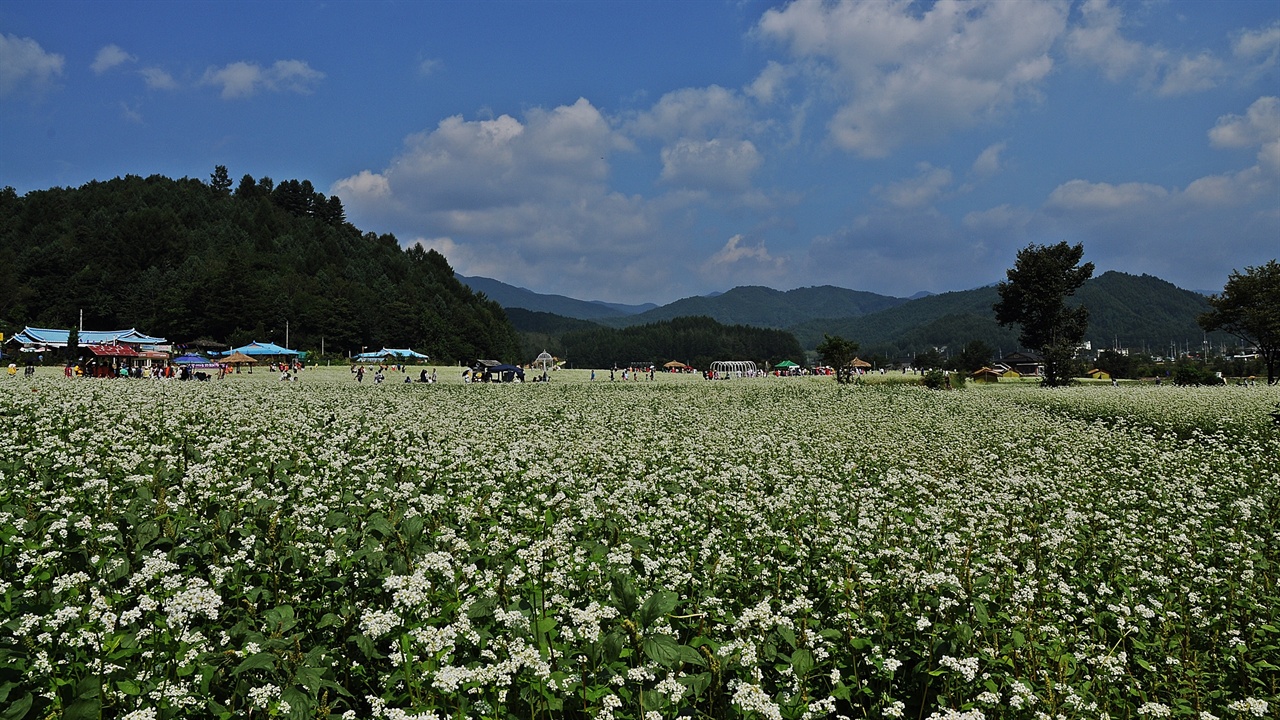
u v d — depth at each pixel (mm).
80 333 96812
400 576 5730
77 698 4441
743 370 124188
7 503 8578
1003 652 6109
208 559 6895
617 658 5250
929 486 14773
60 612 5066
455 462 13523
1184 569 9086
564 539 8344
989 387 58031
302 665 4801
